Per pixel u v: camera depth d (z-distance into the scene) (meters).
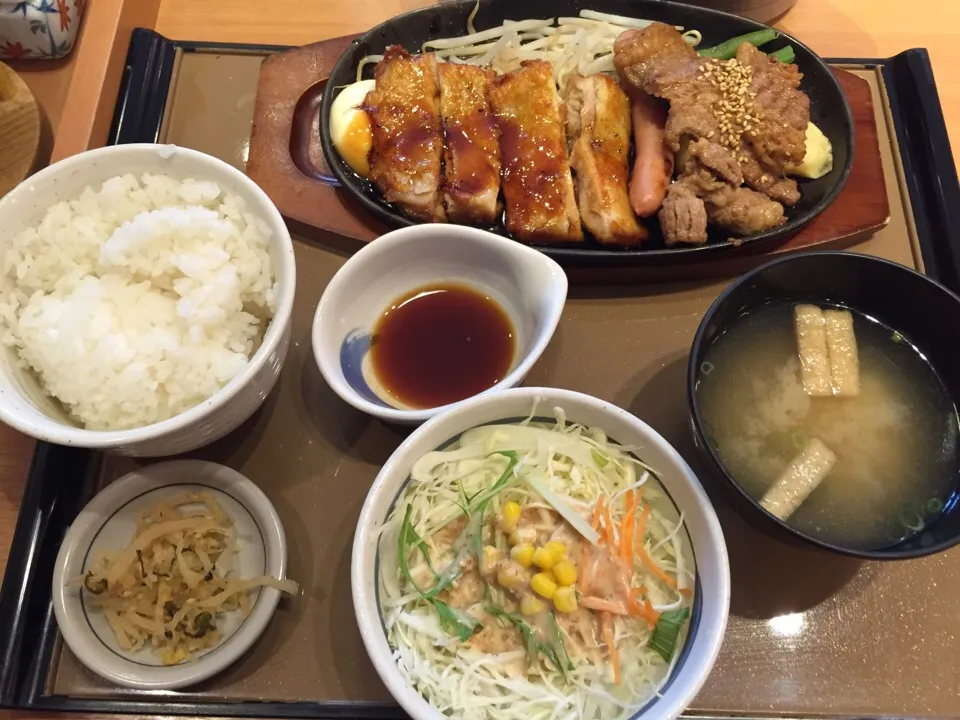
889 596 0.35
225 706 0.33
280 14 0.50
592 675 0.30
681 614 0.30
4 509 0.37
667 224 0.41
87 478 0.37
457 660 0.30
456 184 0.41
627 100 0.45
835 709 0.33
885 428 0.35
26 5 0.45
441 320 0.40
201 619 0.33
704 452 0.32
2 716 0.33
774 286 0.36
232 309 0.34
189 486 0.35
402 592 0.31
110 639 0.33
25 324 0.32
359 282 0.38
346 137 0.42
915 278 0.34
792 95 0.42
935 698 0.33
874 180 0.44
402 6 0.51
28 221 0.34
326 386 0.39
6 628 0.34
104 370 0.32
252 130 0.45
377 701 0.33
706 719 0.33
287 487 0.37
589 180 0.41
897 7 0.51
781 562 0.36
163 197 0.36
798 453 0.35
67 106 0.44
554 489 0.32
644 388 0.39
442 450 0.33
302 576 0.35
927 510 0.33
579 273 0.41
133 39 0.47
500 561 0.31
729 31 0.46
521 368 0.34
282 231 0.34
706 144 0.41
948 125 0.47
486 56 0.48
